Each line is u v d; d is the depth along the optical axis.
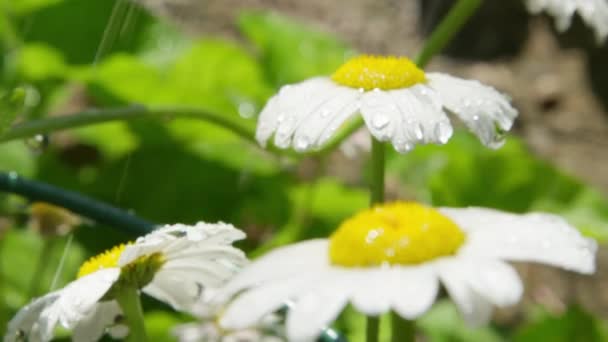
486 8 1.19
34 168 0.61
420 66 0.37
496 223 0.22
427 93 0.28
